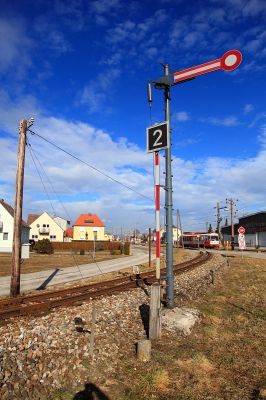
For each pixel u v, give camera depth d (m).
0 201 55.69
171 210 10.91
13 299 11.68
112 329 8.75
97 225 90.12
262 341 9.23
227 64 10.08
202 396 6.25
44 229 79.81
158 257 10.10
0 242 54.53
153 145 10.37
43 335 7.51
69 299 11.62
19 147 14.97
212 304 13.34
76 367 6.57
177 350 8.27
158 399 6.05
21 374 5.89
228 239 92.44
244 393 6.43
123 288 14.75
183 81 10.74
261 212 72.88
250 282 19.67
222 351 8.50
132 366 7.20
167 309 10.54
